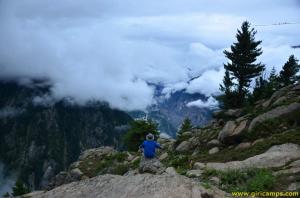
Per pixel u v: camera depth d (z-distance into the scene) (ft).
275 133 101.96
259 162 75.51
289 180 58.23
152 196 46.19
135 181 50.83
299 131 94.12
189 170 82.99
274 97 131.03
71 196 50.83
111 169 151.23
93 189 51.52
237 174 65.51
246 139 106.42
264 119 109.50
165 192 46.91
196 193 47.57
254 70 181.57
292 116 105.40
